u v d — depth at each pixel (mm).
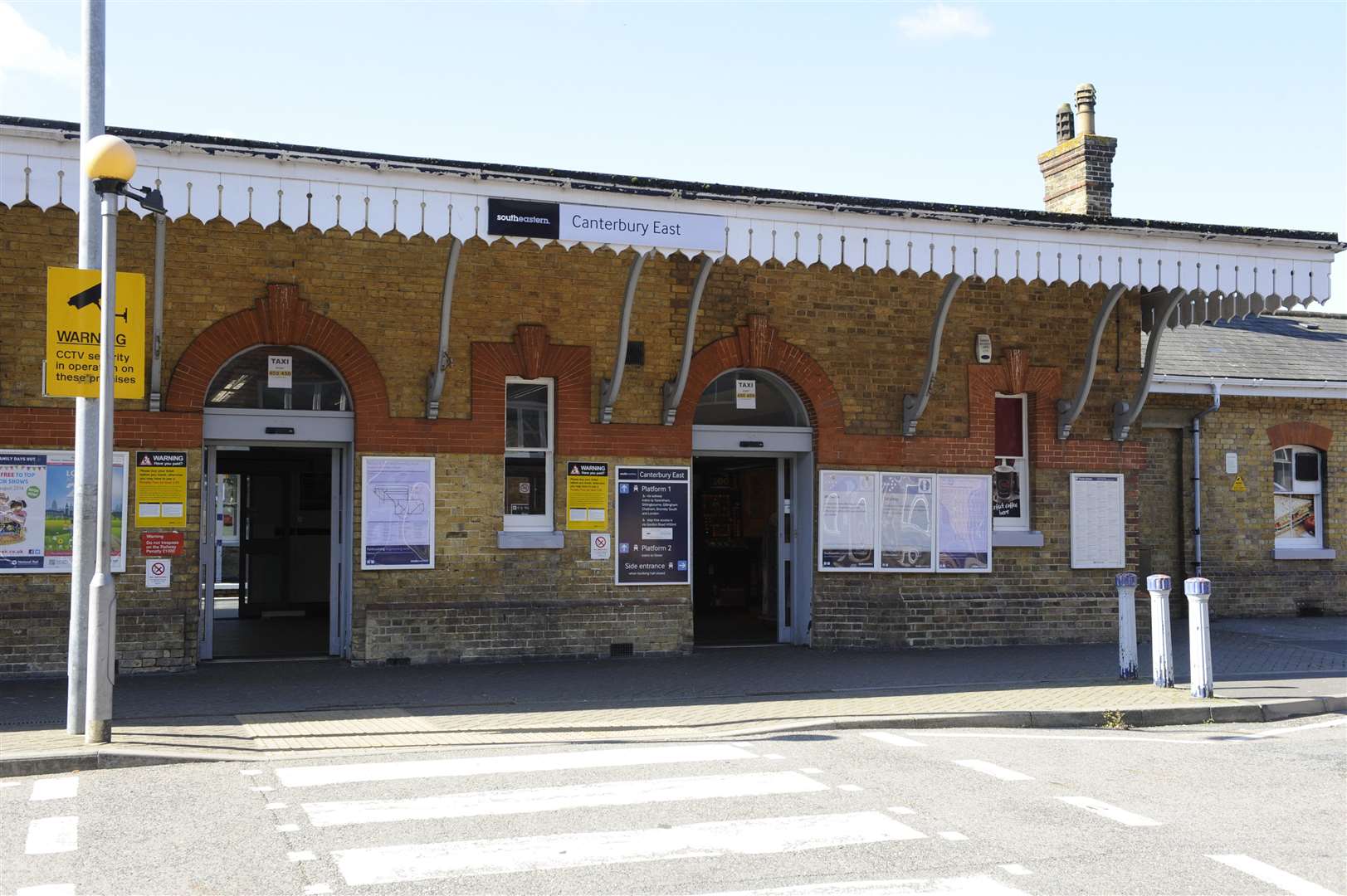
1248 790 7789
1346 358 20156
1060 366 15727
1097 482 15820
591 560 13797
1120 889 5699
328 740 9102
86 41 9055
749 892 5590
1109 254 13203
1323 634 16422
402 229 10703
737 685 11922
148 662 12227
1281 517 18875
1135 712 10508
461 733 9453
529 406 13930
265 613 17875
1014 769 8352
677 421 14164
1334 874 5965
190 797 7312
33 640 11883
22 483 11961
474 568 13383
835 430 14773
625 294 13453
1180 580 18156
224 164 10258
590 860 6070
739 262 13727
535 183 11102
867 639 14672
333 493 13492
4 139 9766
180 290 12492
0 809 7012
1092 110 18203
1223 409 18453
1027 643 15258
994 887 5691
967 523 15203
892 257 12359
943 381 15234
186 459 12461
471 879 5758
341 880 5727
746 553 18844
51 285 8938
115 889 5562
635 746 9094
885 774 8117
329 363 13117
